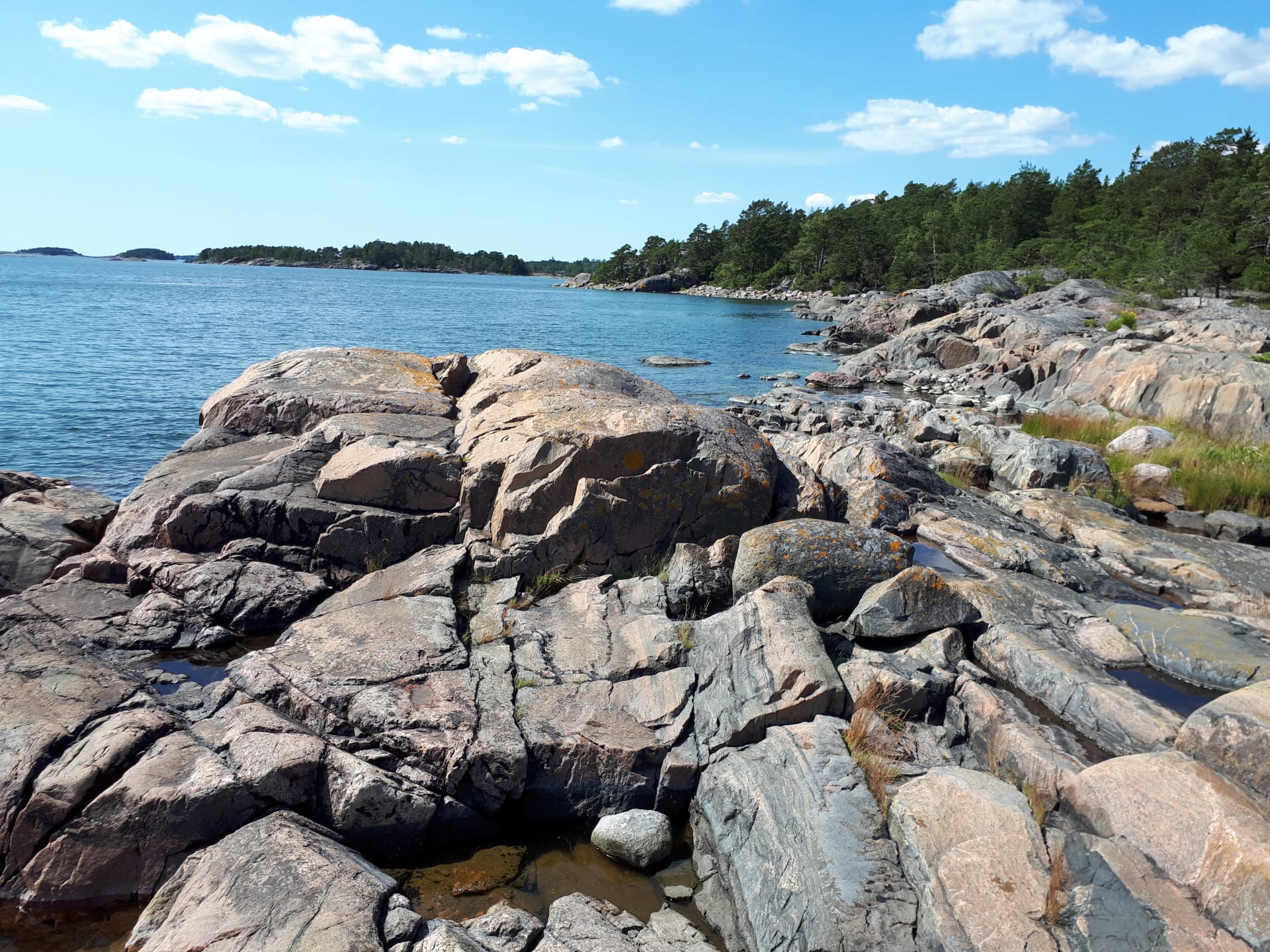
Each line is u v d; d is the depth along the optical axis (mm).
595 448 11484
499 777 7500
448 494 11766
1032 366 34938
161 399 28328
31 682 7934
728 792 7391
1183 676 9336
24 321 52562
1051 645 9641
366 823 7129
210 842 6824
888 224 136000
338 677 8281
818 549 10656
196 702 8109
